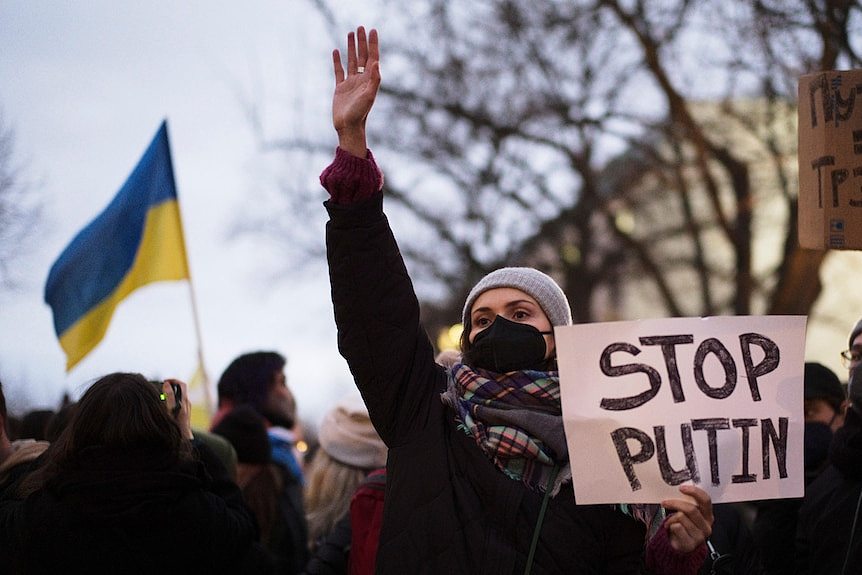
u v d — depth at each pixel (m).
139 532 3.56
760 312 20.42
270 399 6.18
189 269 6.54
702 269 21.03
